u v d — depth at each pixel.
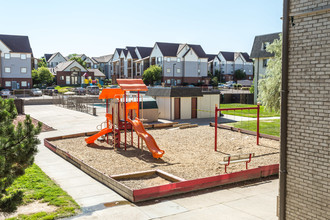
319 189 6.59
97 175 11.33
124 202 9.10
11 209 6.81
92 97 44.38
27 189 9.91
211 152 15.57
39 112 32.47
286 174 7.27
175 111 27.94
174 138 19.28
